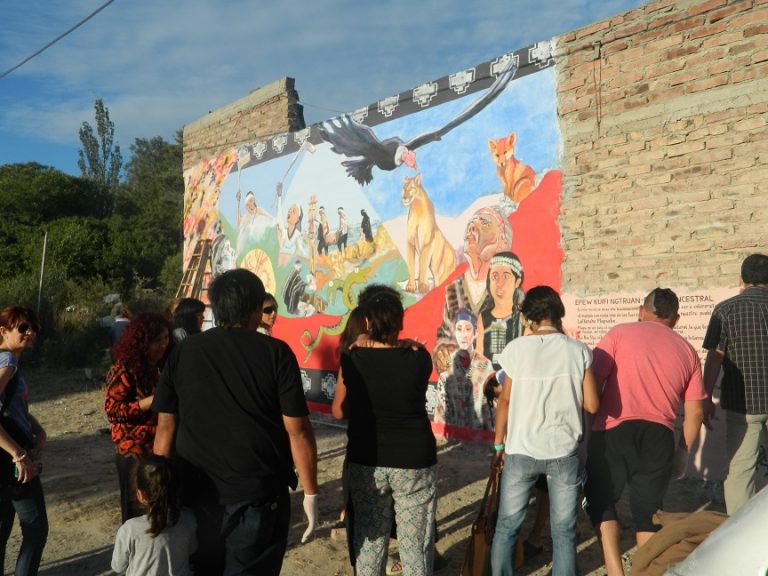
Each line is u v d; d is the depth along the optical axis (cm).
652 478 385
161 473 297
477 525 403
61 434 919
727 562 195
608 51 684
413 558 359
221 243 1304
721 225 602
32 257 3064
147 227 4119
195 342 313
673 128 635
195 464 299
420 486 361
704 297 610
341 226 1009
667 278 636
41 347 1597
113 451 823
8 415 375
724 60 603
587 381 376
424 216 870
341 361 379
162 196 4659
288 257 1121
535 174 743
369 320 374
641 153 657
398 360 362
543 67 739
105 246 3338
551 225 727
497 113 783
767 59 577
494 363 772
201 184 1377
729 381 468
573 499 368
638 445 387
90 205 4388
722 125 604
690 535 273
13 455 364
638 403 389
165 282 3225
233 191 1271
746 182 588
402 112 905
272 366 306
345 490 380
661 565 262
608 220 680
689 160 624
